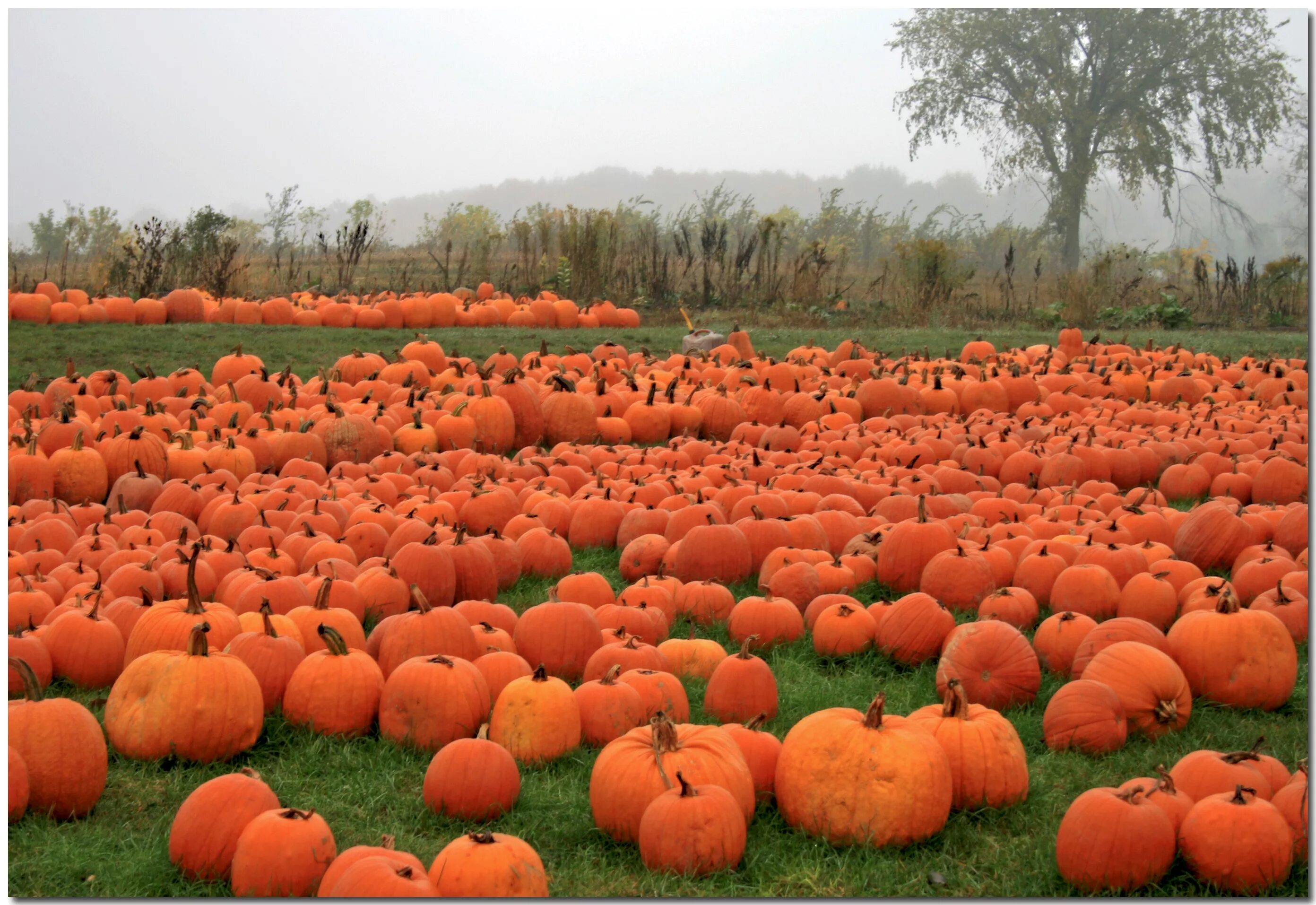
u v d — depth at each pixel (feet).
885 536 24.08
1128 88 129.29
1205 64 125.70
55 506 26.50
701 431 41.98
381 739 16.30
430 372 46.93
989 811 14.16
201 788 12.99
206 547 22.58
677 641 18.93
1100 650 17.84
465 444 36.96
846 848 13.33
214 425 36.40
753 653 20.02
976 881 12.79
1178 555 25.13
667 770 13.25
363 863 11.01
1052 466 32.78
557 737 15.62
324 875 11.95
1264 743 16.46
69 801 14.05
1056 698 16.49
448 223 136.87
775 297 91.40
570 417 39.52
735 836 12.71
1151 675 16.56
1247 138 128.16
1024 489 29.96
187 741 15.37
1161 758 15.87
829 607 20.16
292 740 16.34
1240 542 24.16
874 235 139.95
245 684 15.90
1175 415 42.68
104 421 35.04
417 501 27.37
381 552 24.54
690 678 18.52
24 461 29.58
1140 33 126.00
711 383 48.78
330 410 38.06
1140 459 34.73
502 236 105.09
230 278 83.46
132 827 14.06
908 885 12.64
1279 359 61.00
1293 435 36.40
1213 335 78.28
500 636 18.62
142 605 19.40
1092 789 14.03
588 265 90.89
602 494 28.96
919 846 13.39
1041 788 14.97
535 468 32.04
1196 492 32.96
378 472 32.37
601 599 21.43
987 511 27.84
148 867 12.75
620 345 65.21
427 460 32.78
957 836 13.74
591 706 16.21
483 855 11.33
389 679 16.47
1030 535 24.91
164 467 31.55
